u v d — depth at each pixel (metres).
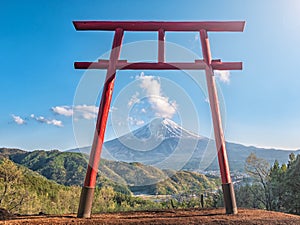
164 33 5.83
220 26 5.82
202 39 5.79
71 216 5.35
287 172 10.42
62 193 17.16
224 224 4.29
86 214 5.04
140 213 5.95
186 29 5.85
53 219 4.78
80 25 5.79
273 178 10.87
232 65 5.68
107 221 4.52
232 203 5.31
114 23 5.80
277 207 10.34
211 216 5.05
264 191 10.78
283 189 10.20
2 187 14.59
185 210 6.41
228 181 5.33
